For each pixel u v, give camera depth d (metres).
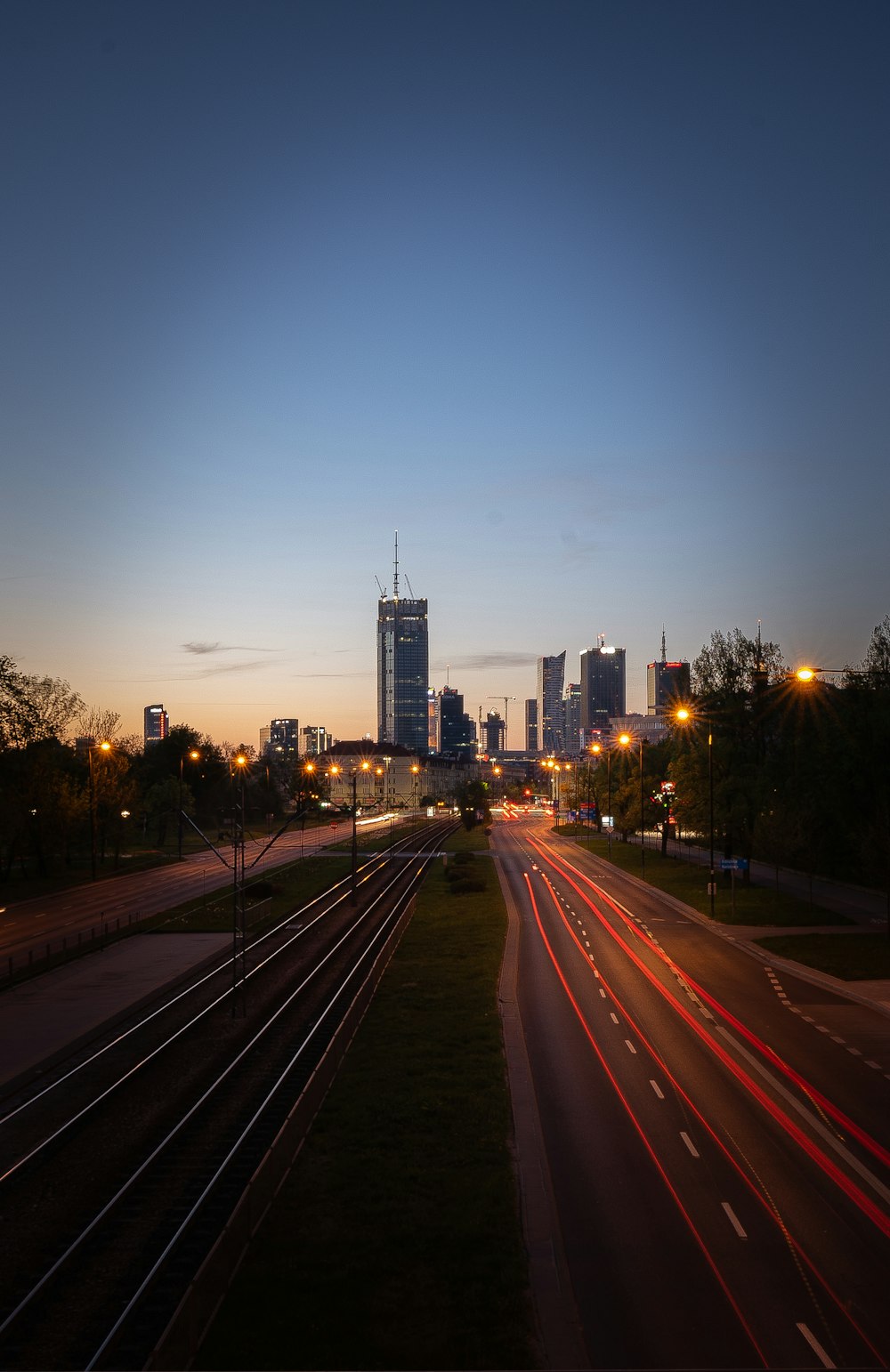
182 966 52.94
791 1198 21.31
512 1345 15.41
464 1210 20.45
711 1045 34.56
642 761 110.94
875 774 73.56
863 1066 31.84
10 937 62.78
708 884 76.38
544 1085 29.84
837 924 63.38
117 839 108.69
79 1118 27.31
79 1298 17.47
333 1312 16.38
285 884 96.44
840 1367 14.95
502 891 85.56
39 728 92.38
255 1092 30.00
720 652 90.25
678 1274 17.95
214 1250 16.41
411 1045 34.41
